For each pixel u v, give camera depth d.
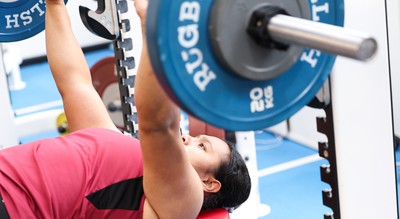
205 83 1.22
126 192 1.93
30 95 6.26
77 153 1.96
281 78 1.32
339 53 1.11
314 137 4.83
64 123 4.59
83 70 2.19
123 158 1.96
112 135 2.03
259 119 1.30
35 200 1.88
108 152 1.97
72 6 7.24
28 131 4.84
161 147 1.59
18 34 2.19
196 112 1.21
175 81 1.17
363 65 1.97
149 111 1.48
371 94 2.00
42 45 7.45
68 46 2.17
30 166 1.93
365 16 1.96
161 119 1.50
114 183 1.93
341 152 2.04
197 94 1.21
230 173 2.17
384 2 1.95
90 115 2.14
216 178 2.16
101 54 7.61
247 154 3.14
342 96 1.99
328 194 2.14
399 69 4.36
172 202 1.74
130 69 2.66
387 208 2.09
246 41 1.23
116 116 4.23
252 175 3.17
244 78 1.25
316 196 4.05
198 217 2.15
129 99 2.69
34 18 2.21
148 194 1.77
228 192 2.19
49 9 2.17
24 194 1.89
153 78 1.42
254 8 1.23
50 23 2.17
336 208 2.11
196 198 1.77
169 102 1.46
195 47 1.19
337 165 2.05
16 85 6.45
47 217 1.88
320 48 1.14
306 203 3.98
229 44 1.21
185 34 1.17
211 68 1.22
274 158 4.71
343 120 2.01
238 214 3.12
